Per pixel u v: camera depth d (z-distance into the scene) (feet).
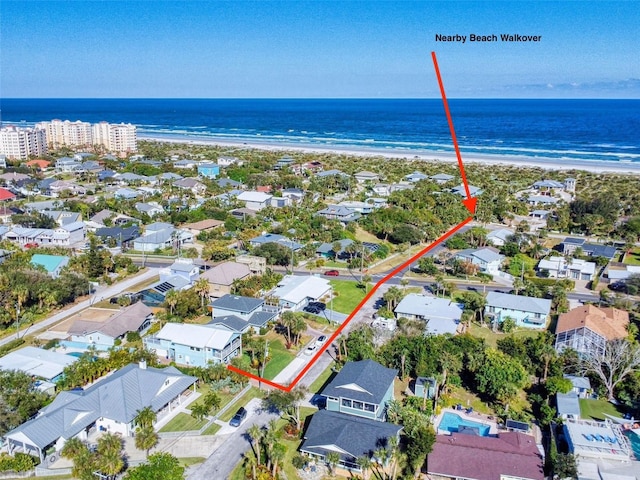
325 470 204.54
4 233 482.69
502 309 345.92
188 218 563.07
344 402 233.96
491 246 503.20
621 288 406.82
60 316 339.36
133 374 239.91
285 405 230.48
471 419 238.27
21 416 221.25
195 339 280.10
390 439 201.98
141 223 554.87
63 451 198.80
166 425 230.48
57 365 265.54
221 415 238.27
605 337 281.54
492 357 258.78
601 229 554.87
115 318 310.86
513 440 214.07
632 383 252.62
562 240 533.14
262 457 207.82
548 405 240.53
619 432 218.59
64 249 457.27
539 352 272.51
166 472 184.85
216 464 207.00
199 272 411.34
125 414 220.64
